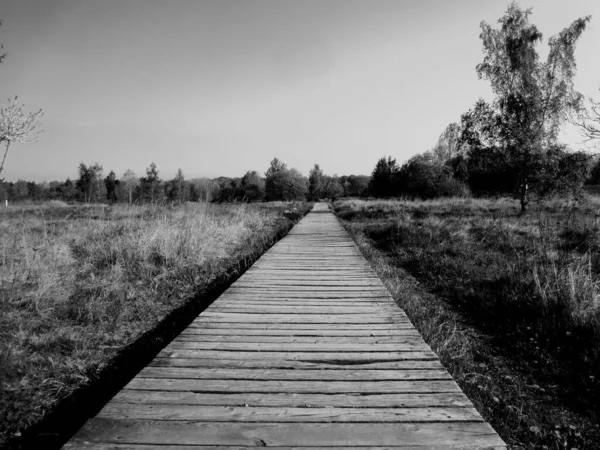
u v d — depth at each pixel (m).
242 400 2.51
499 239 10.05
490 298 5.94
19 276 5.11
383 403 2.49
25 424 2.72
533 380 3.68
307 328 3.91
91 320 4.72
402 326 3.98
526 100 17.97
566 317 4.69
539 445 2.71
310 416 2.33
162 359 3.15
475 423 2.27
